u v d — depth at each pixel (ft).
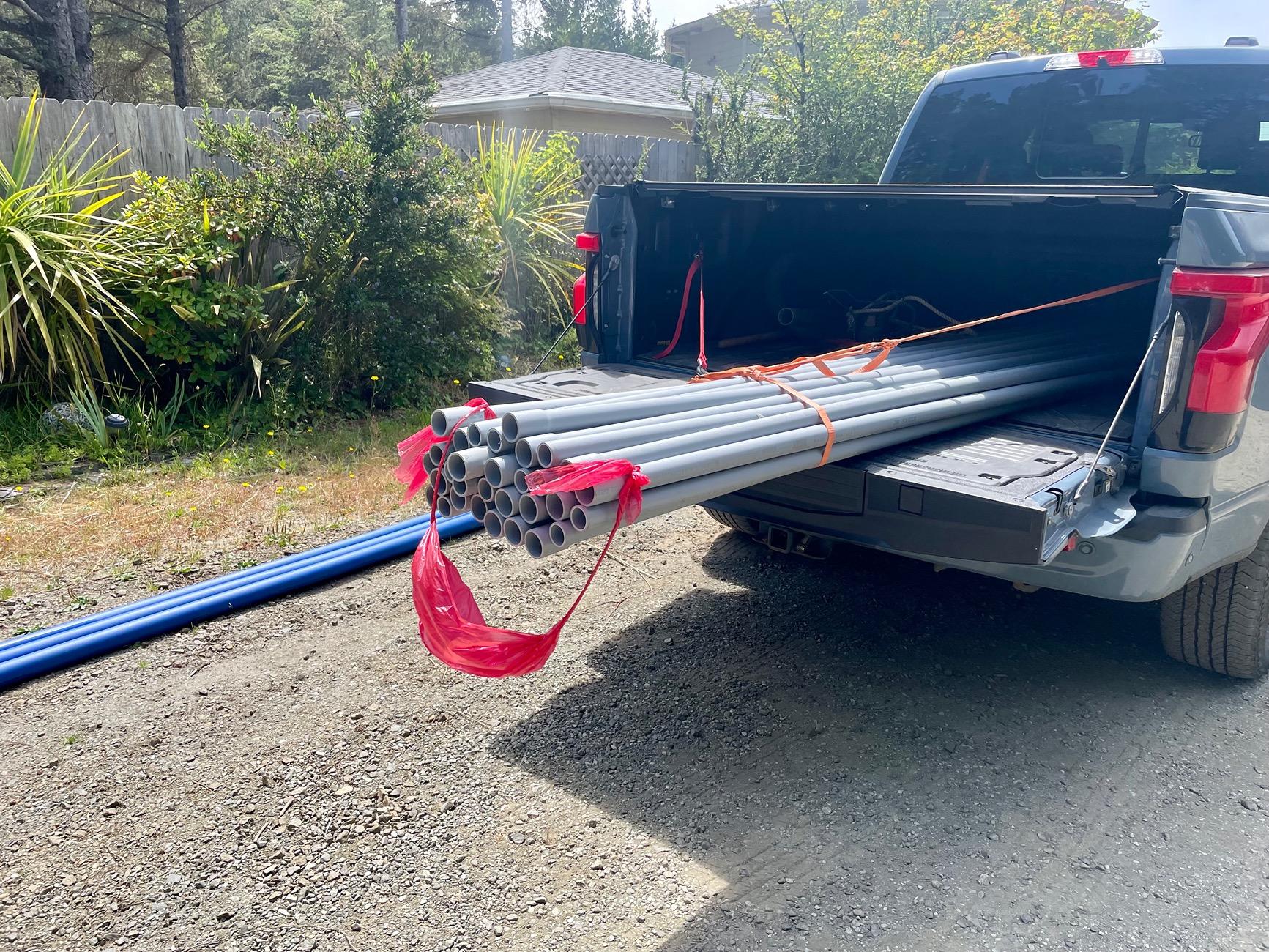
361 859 8.59
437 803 9.36
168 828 8.95
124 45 75.46
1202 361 9.29
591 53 60.85
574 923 7.87
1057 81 15.11
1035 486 8.75
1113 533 9.12
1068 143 15.28
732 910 8.01
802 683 11.69
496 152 28.45
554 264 28.55
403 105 22.62
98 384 20.76
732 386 9.48
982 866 8.57
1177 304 9.30
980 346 13.03
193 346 21.08
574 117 48.98
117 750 10.11
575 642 12.63
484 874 8.42
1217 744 10.51
